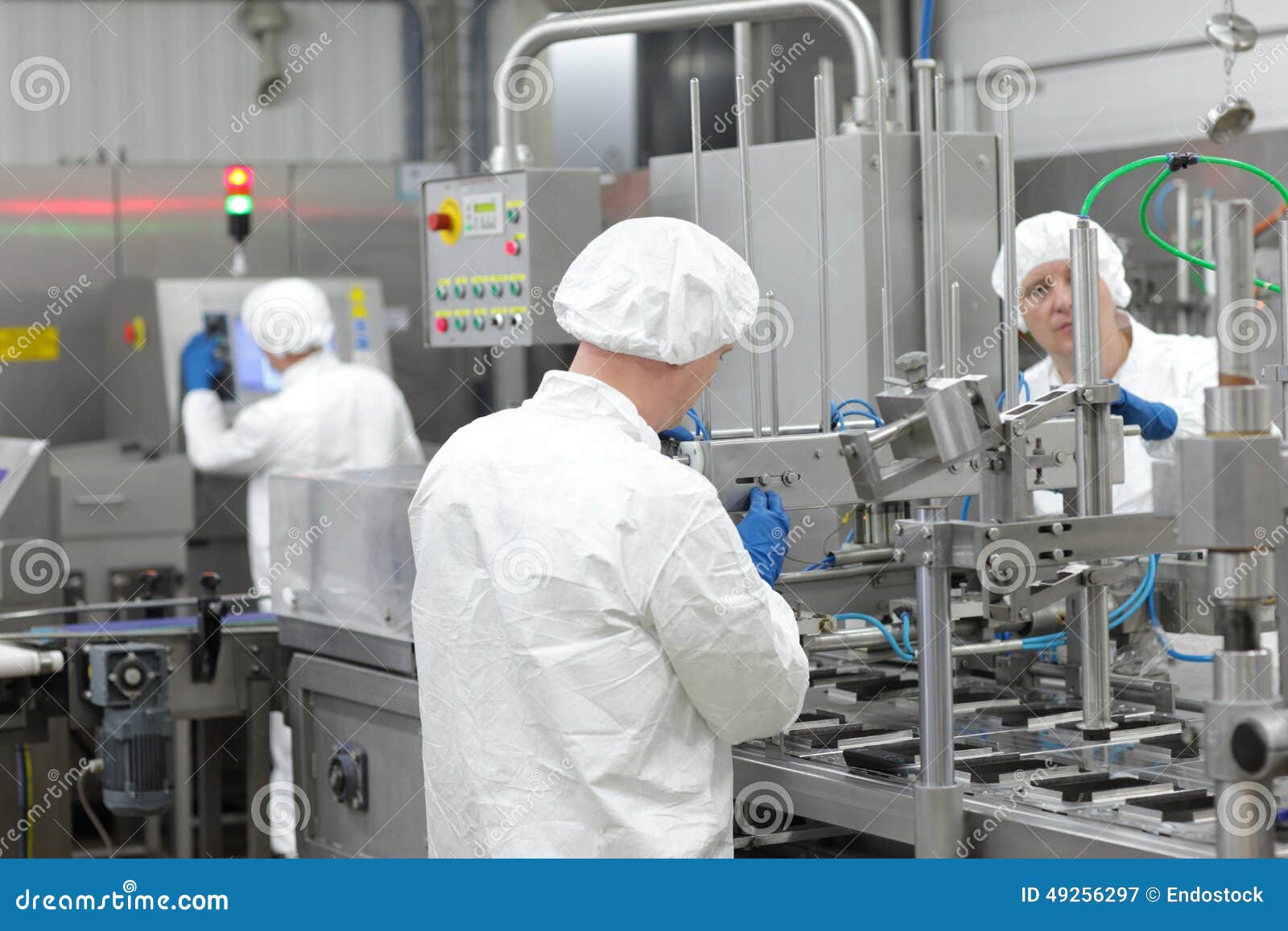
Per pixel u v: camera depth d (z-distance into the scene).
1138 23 4.32
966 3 4.89
